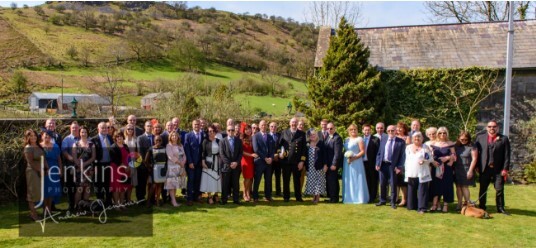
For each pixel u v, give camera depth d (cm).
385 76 1568
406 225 788
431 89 1529
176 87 1778
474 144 891
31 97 3972
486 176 894
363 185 972
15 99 3641
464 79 1505
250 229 752
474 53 1590
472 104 1506
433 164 885
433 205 899
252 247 658
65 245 650
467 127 1505
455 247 669
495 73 1482
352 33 1488
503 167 883
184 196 1025
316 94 1503
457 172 888
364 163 991
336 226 777
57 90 4703
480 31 1689
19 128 971
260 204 952
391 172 920
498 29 1677
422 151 879
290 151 973
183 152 918
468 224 799
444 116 1521
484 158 888
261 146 973
